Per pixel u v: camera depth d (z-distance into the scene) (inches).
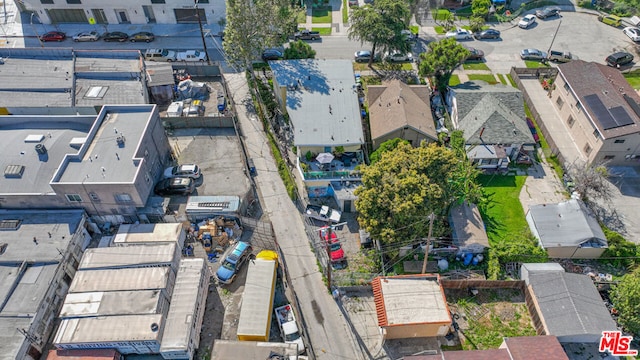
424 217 1663.4
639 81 2662.4
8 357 1376.7
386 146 1987.0
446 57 2421.3
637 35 2984.7
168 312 1483.8
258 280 1600.6
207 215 1871.3
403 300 1546.5
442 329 1518.2
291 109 2156.7
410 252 1780.3
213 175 2108.8
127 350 1441.9
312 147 2069.4
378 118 2241.6
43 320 1512.1
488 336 1561.3
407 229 1681.8
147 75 2516.0
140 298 1491.1
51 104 2274.9
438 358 1384.1
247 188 2042.3
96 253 1642.5
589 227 1763.0
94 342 1385.3
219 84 2682.1
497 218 1942.7
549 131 2333.9
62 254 1643.7
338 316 1615.4
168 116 2374.5
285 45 2955.2
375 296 1571.1
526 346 1395.2
